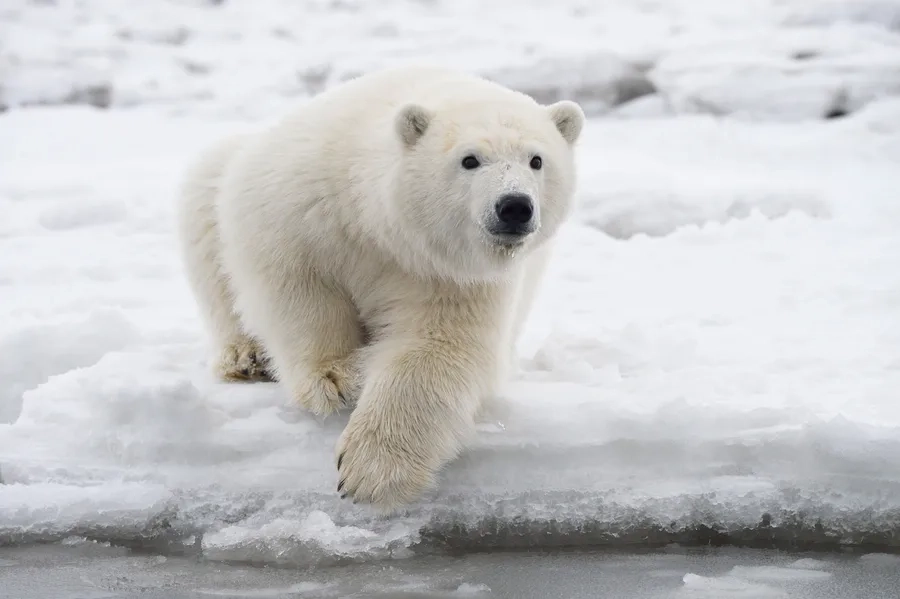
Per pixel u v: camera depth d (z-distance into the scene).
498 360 8.52
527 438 8.18
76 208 17.52
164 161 24.28
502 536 7.83
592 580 7.19
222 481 8.03
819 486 7.91
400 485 7.74
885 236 16.17
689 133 25.72
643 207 17.41
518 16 43.59
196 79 36.19
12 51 36.62
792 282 13.91
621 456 8.14
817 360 10.26
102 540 7.82
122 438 8.25
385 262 8.52
